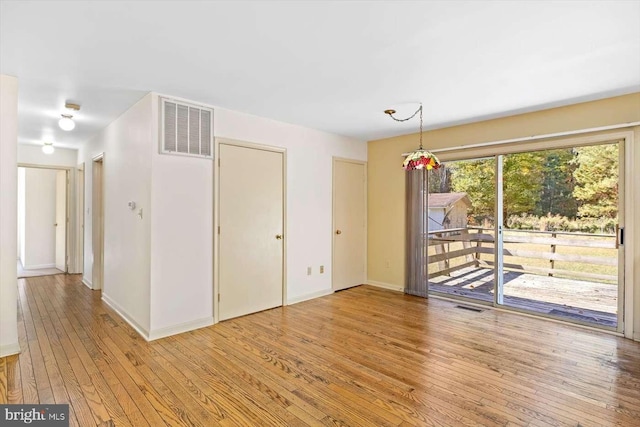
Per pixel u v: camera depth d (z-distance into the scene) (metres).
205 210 3.54
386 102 3.48
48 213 6.76
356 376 2.47
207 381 2.39
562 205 4.29
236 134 3.79
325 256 4.88
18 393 2.21
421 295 4.75
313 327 3.50
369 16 1.91
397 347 3.00
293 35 2.14
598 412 2.04
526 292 4.92
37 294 4.74
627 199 3.25
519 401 2.16
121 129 3.85
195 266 3.46
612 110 3.30
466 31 2.08
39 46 2.27
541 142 3.75
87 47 2.29
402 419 1.97
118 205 3.95
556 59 2.47
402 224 5.05
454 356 2.82
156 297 3.17
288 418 1.98
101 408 2.06
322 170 4.82
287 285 4.36
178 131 3.31
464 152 4.39
